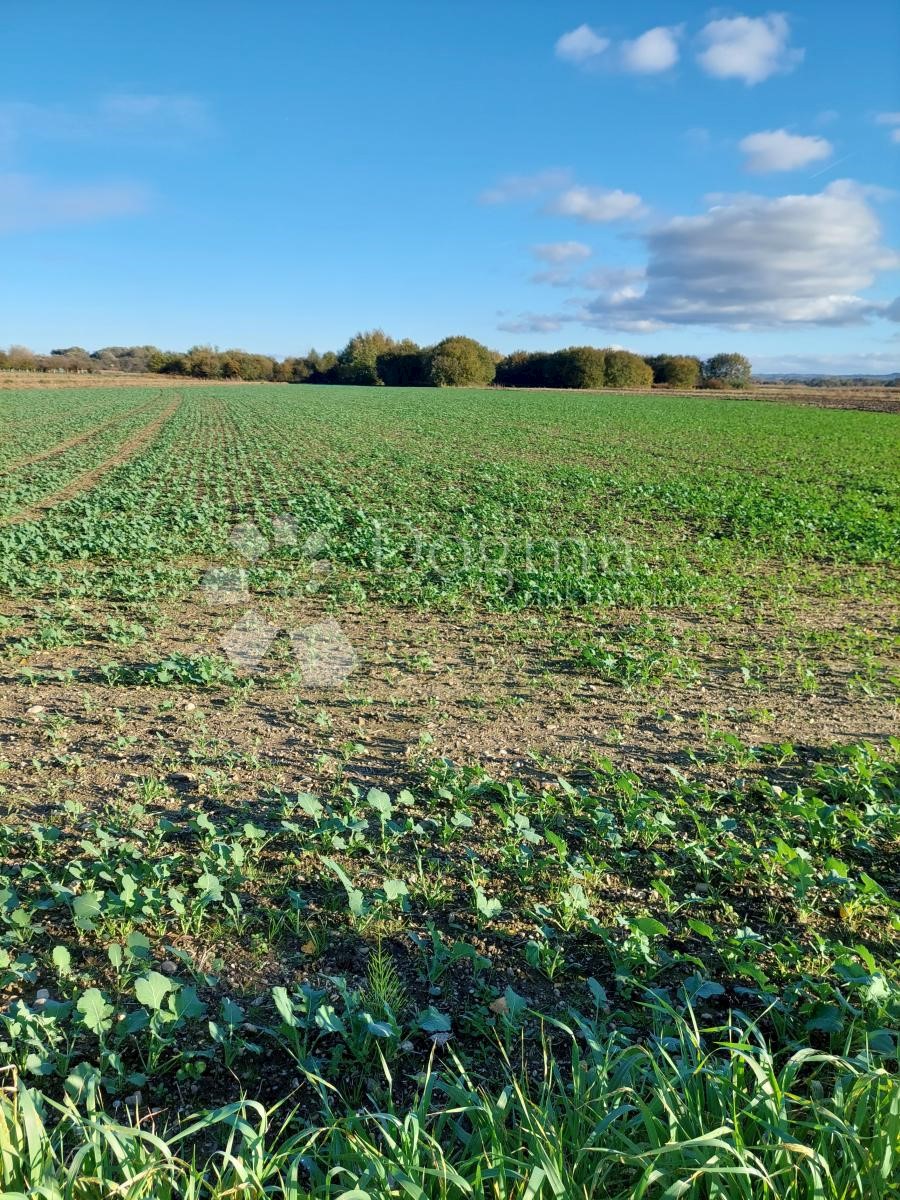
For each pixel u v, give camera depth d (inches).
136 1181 86.7
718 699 281.7
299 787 207.8
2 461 964.0
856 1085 100.7
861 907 159.3
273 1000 130.0
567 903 154.3
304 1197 88.1
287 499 713.6
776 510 652.7
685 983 132.3
